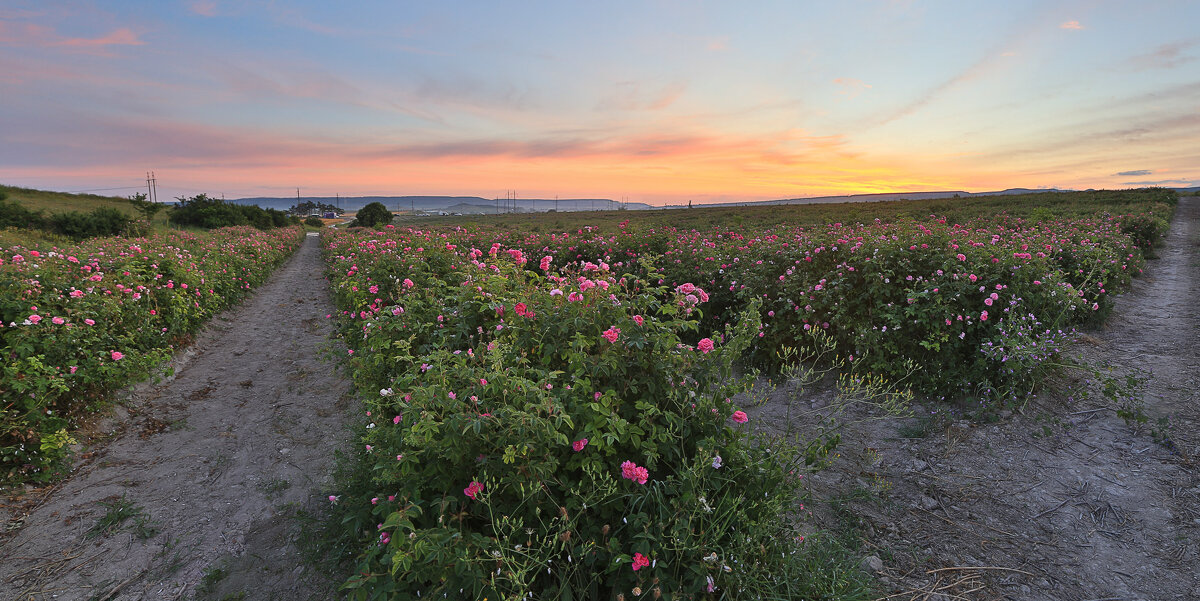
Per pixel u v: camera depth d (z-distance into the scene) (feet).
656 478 7.54
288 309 33.14
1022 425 12.14
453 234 44.34
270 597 8.09
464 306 12.18
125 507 10.62
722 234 36.73
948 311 14.20
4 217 71.46
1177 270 33.47
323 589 8.19
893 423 12.84
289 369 20.33
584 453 7.11
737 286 19.56
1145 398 12.92
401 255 28.91
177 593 8.27
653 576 6.33
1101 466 10.46
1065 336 14.58
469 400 7.18
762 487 7.49
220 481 11.85
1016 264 15.67
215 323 27.73
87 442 13.24
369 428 9.55
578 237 35.76
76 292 15.98
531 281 11.12
